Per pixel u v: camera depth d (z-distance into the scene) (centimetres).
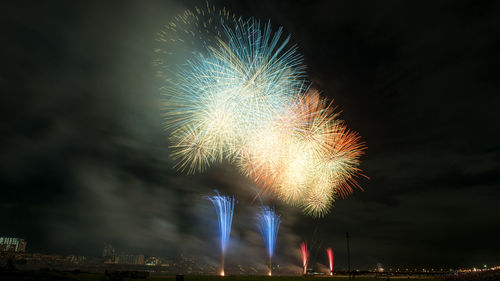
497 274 7362
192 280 5403
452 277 8438
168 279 5150
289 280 6800
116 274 4691
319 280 7281
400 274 12325
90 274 4875
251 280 6234
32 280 3478
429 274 12538
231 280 5900
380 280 8206
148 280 4769
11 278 3450
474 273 8694
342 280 7412
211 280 5681
